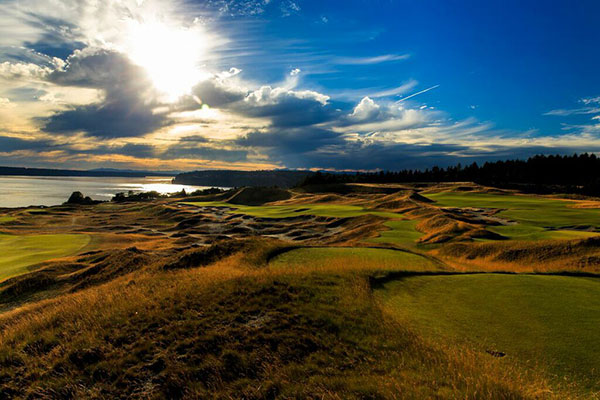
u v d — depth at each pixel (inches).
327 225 2272.4
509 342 370.6
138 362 363.6
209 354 368.2
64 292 867.4
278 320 430.9
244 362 353.1
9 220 3129.9
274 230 2332.7
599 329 393.7
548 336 379.9
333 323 423.8
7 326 539.2
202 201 5216.5
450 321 431.5
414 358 345.4
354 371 332.5
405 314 458.9
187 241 2007.9
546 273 666.8
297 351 370.3
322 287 539.2
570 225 1626.5
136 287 615.8
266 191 5088.6
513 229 1486.2
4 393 334.6
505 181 5851.4
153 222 3292.3
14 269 1118.4
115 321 450.6
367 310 458.6
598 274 644.7
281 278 569.9
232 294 508.1
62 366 364.2
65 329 444.1
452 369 317.7
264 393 307.0
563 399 271.7
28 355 392.5
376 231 1630.2
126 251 1104.8
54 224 3161.9
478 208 2536.9
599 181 4707.2
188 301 491.5
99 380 342.0
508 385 288.2
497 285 571.5
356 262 779.4
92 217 3700.8
